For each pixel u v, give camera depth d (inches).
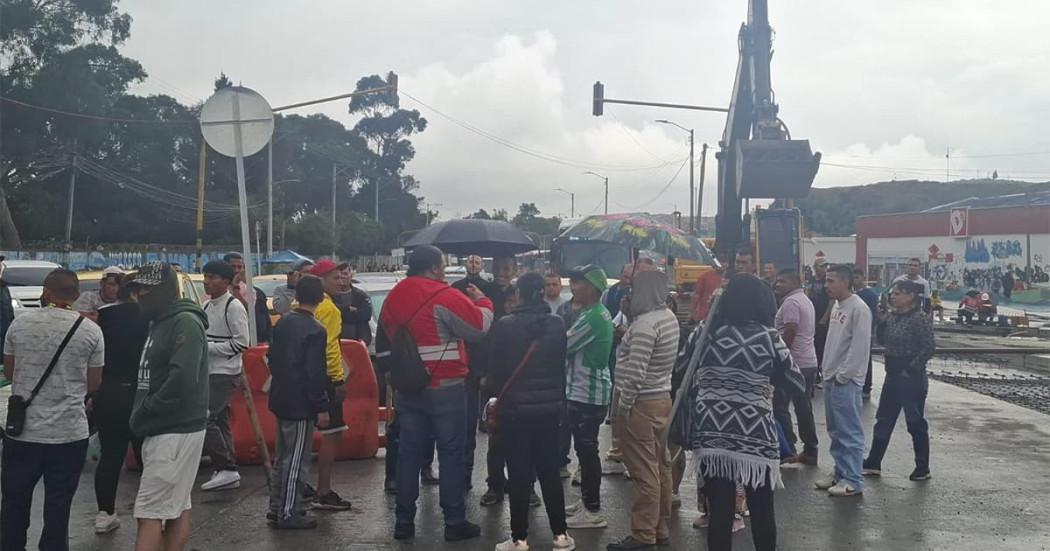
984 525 287.1
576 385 281.9
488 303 304.5
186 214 2438.5
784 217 830.5
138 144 2335.1
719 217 793.6
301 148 3304.6
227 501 309.3
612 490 331.3
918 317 342.3
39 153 1984.5
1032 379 686.5
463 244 367.2
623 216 434.0
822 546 265.4
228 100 353.7
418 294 264.8
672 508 308.0
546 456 257.6
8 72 1914.4
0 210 1752.0
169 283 218.1
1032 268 2094.0
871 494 324.8
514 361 253.4
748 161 612.4
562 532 259.1
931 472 360.2
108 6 1991.9
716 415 213.9
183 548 240.8
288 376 273.4
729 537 215.2
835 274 321.7
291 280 433.7
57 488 231.8
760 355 214.1
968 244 2263.8
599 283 279.3
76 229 2208.4
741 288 218.1
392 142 3774.6
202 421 219.0
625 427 259.4
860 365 317.7
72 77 1939.0
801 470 362.6
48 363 228.5
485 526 285.3
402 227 3700.8
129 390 263.9
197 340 216.7
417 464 270.2
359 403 374.3
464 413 272.1
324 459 298.2
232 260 385.7
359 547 261.9
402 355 263.0
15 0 1871.3
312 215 2711.6
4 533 230.7
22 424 227.0
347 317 397.4
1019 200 2591.0
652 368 256.5
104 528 270.8
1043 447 410.6
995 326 1250.6
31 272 926.4
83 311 373.1
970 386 644.7
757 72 722.8
